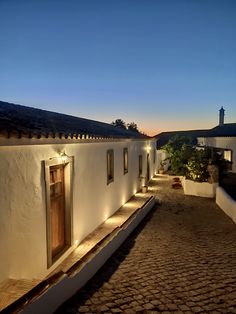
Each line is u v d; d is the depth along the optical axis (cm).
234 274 609
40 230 580
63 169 718
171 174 2503
